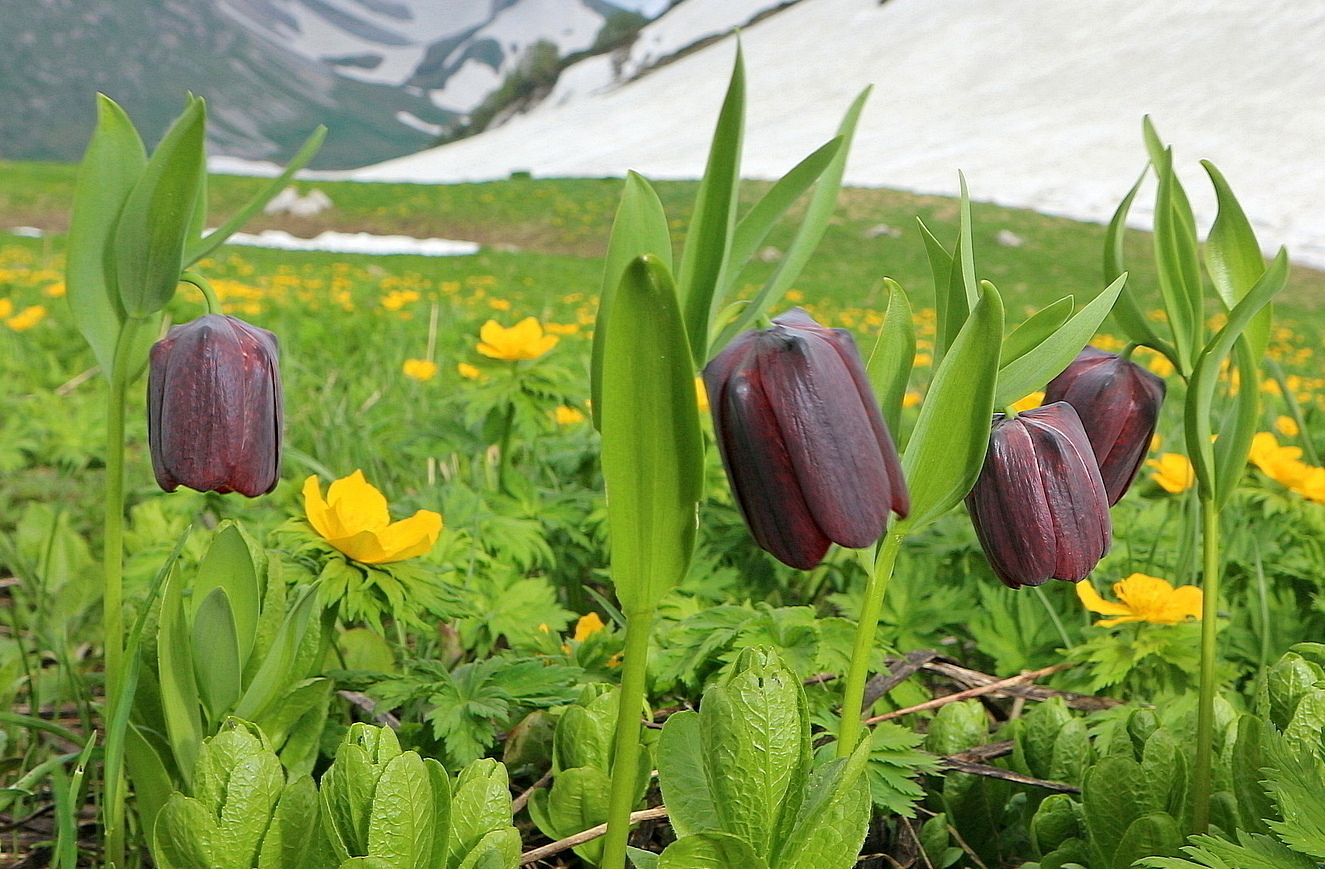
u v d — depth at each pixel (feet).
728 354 0.78
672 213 24.52
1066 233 23.52
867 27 49.96
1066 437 0.89
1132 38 40.11
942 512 0.86
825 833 0.85
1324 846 0.84
